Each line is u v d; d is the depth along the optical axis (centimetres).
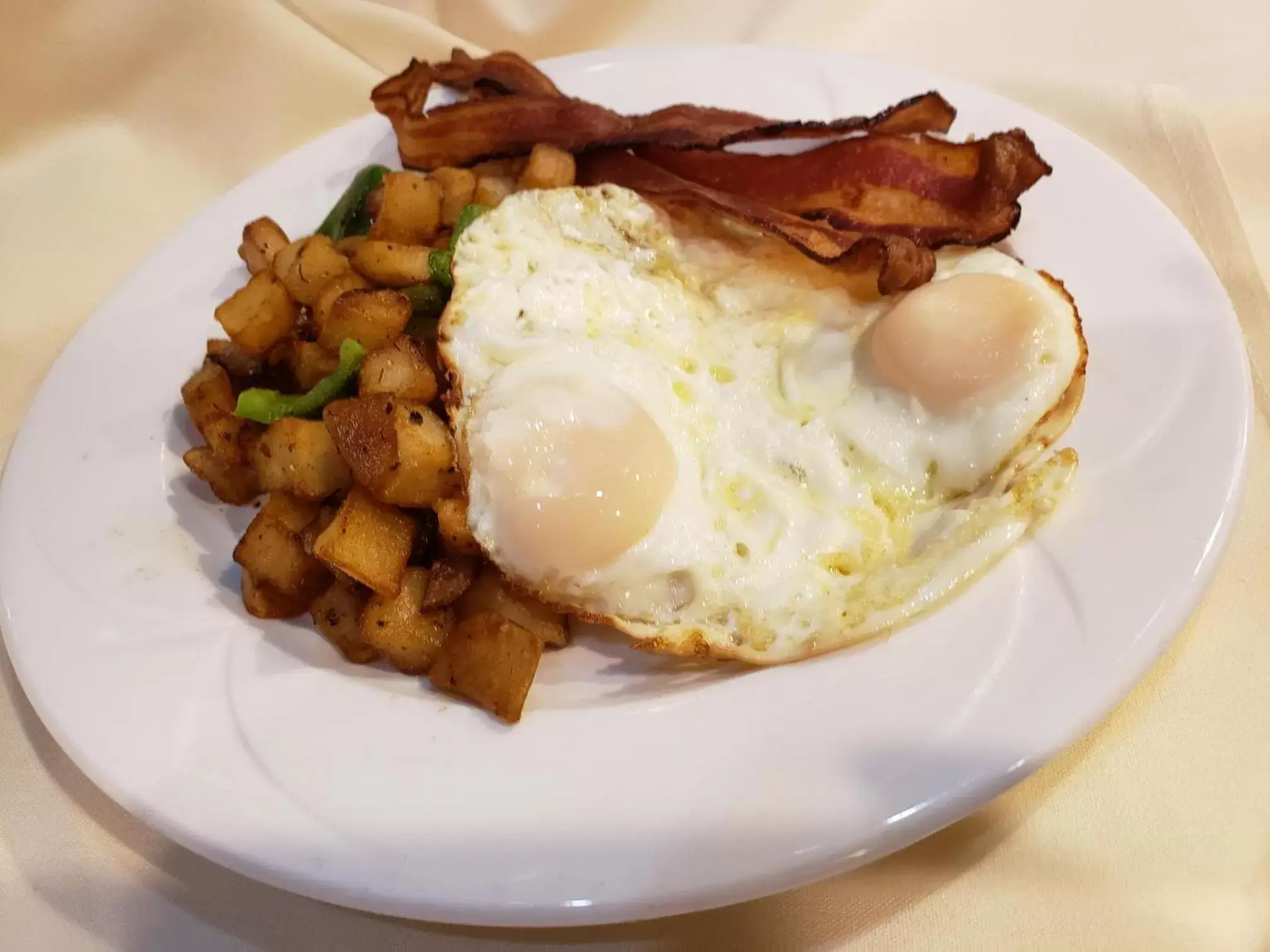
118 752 21
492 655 21
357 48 40
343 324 26
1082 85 33
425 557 24
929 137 28
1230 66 34
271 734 21
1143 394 23
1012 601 20
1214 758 20
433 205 29
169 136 39
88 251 36
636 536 22
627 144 29
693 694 20
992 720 18
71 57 37
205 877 21
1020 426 23
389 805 19
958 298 23
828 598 22
